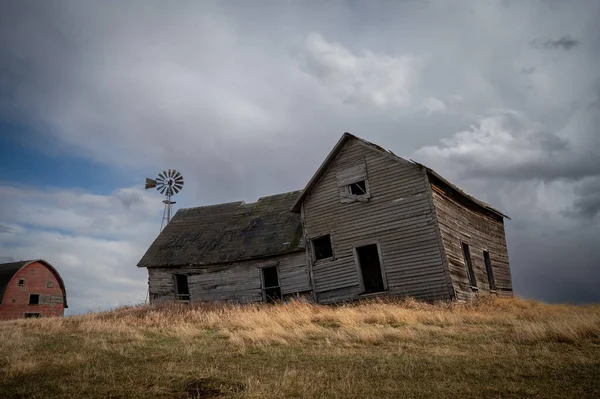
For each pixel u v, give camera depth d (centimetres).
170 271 2583
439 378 605
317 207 2159
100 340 1085
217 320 1433
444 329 1091
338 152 2131
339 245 2033
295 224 2481
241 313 1579
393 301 1720
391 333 1015
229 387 595
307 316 1360
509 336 931
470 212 2241
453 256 1830
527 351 773
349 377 630
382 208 1933
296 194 2847
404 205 1869
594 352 737
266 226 2588
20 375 692
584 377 575
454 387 553
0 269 4769
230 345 973
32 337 1165
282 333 1078
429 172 1839
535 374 604
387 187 1938
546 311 1568
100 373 691
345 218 2041
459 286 1772
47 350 938
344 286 1972
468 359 723
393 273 1839
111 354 879
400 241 1850
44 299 4834
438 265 1734
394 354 800
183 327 1305
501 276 2392
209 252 2528
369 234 1947
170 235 2845
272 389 574
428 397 516
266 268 2430
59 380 649
